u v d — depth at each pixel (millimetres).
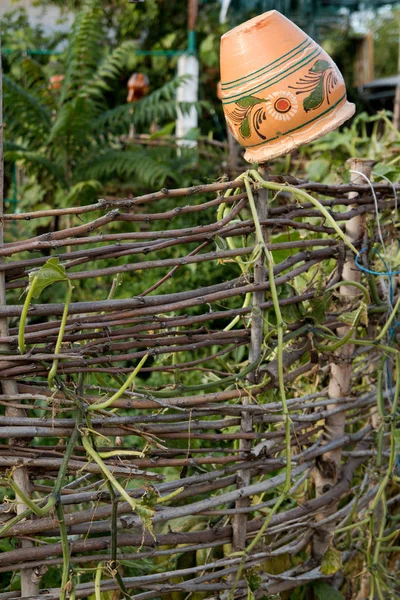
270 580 1853
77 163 4820
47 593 1469
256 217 1554
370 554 1957
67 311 1314
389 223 2107
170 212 1465
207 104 4973
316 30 10164
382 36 15438
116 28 8391
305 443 2037
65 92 4773
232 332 1640
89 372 1481
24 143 5383
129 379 1360
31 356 1337
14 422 1370
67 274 1328
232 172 4887
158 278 3771
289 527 1939
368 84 10039
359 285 1796
